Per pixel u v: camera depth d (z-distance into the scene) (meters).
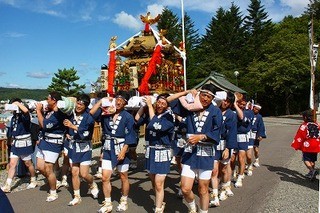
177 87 9.51
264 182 7.88
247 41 51.06
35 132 7.66
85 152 6.23
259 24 52.59
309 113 8.06
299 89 43.91
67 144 6.92
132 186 7.73
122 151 5.59
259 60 47.75
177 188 7.45
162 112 5.24
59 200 6.64
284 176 8.51
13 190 7.54
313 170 7.93
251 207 5.93
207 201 4.77
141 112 6.00
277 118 37.84
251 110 7.72
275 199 6.40
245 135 7.36
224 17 53.62
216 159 5.95
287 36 44.97
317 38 46.84
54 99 6.27
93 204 6.35
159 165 5.20
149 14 9.40
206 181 4.69
